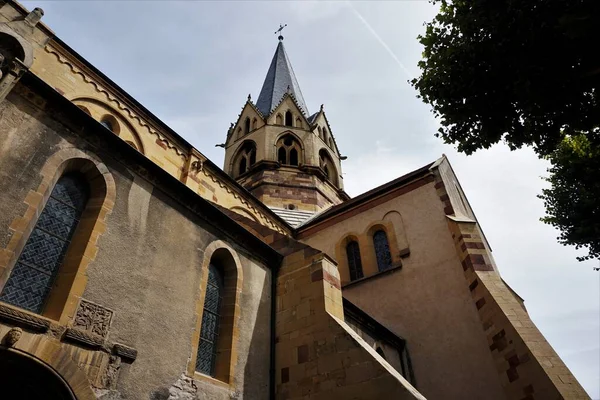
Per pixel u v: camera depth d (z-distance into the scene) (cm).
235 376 859
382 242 1869
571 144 1555
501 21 923
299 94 3556
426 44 1083
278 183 2494
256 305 1016
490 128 1080
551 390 1004
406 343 1489
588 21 754
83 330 615
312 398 877
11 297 581
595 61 865
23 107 696
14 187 624
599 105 952
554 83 930
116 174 808
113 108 1496
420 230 1739
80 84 1397
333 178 2911
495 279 1395
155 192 884
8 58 705
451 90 1063
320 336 945
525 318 1216
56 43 1347
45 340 564
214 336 905
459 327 1400
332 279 1068
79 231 717
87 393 570
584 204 1723
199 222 967
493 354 1245
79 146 761
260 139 2759
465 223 1593
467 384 1280
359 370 842
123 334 676
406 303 1581
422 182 1877
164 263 821
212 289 960
